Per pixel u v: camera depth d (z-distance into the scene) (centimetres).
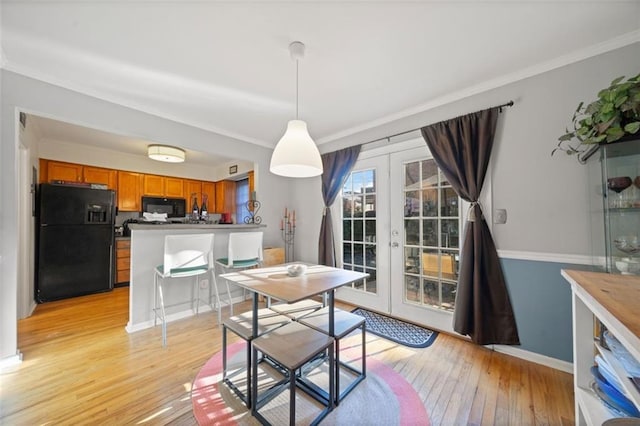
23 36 162
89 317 285
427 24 153
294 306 209
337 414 145
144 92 233
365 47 173
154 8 140
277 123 307
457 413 146
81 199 362
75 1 135
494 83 212
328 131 335
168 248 229
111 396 159
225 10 142
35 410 147
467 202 230
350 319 179
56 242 342
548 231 189
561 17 147
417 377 178
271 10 142
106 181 430
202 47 174
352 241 329
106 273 384
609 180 151
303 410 149
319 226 372
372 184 307
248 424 138
